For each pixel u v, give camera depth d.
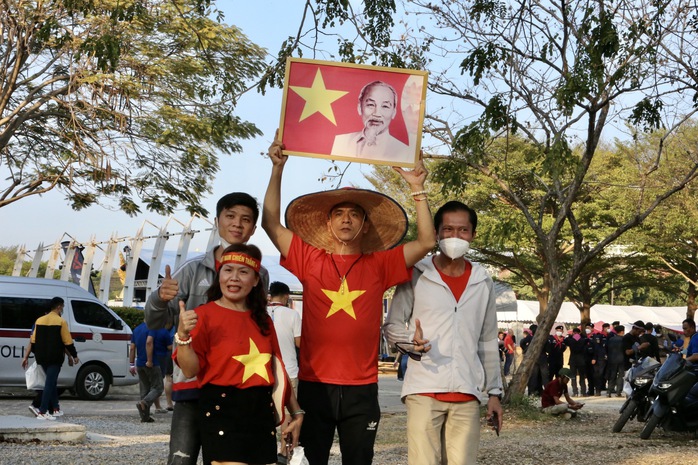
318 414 5.07
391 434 12.17
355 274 5.19
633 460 9.38
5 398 19.69
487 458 9.53
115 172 26.45
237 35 23.73
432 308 5.36
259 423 4.66
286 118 5.45
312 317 5.15
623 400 22.31
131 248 27.05
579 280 43.53
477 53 12.38
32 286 19.11
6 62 21.47
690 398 11.52
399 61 11.59
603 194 35.75
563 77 12.30
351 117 5.45
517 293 60.03
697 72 12.47
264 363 4.69
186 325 4.44
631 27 11.62
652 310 49.44
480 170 15.47
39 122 25.92
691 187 33.28
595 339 25.39
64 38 13.20
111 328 19.67
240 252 4.69
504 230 16.88
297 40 10.60
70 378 19.16
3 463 8.55
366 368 5.11
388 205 5.28
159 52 23.66
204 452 4.66
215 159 26.62
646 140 32.06
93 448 10.08
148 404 14.28
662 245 36.34
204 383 4.64
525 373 15.68
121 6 11.26
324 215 5.35
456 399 5.30
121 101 23.42
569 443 11.02
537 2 13.20
